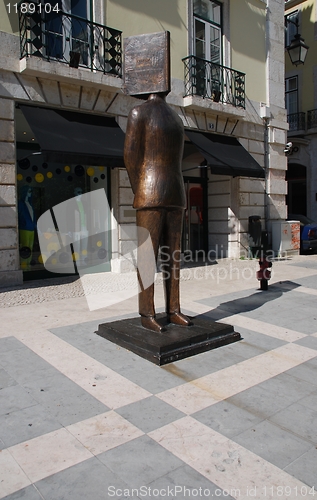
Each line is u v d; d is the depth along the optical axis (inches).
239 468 98.2
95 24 345.7
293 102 838.5
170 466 98.7
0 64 300.8
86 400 131.4
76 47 355.3
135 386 141.7
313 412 125.7
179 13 421.7
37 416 121.3
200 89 445.7
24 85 315.3
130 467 98.3
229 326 191.3
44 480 93.7
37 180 355.3
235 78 475.2
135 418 120.5
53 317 229.1
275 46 525.7
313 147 805.2
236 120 478.9
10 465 98.9
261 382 146.5
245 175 437.4
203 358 168.2
